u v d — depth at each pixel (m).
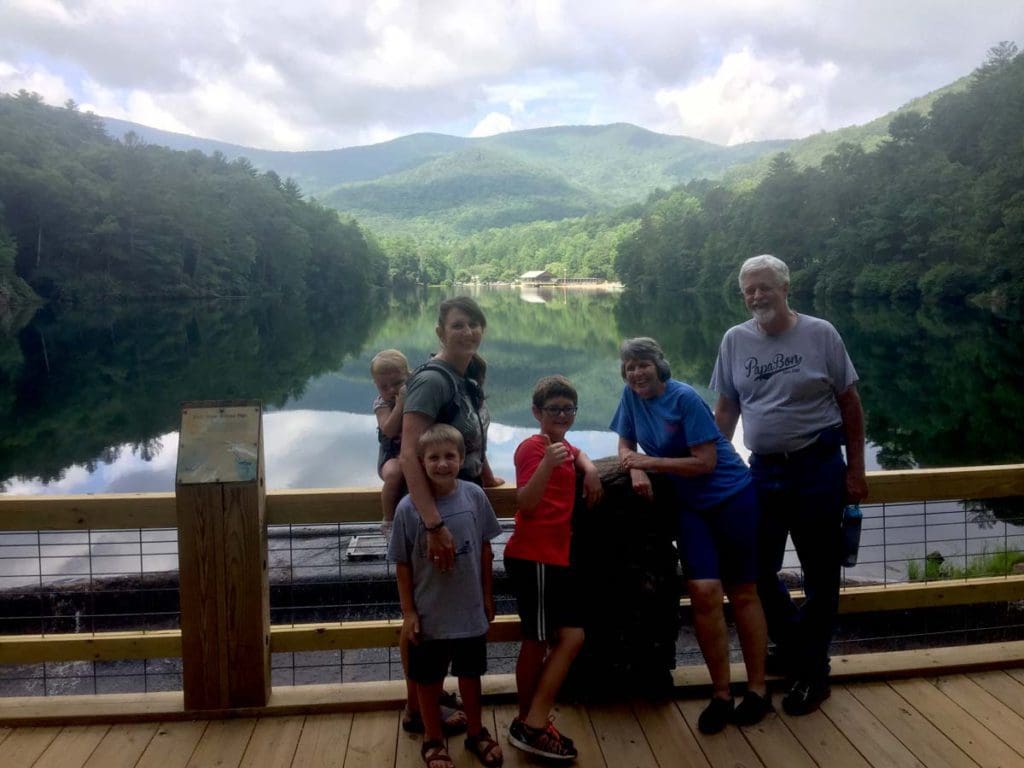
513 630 2.97
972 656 3.10
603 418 17.70
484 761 2.51
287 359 31.47
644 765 2.51
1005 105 54.03
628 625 2.82
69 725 2.70
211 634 2.71
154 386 24.27
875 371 23.50
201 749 2.57
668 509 2.88
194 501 2.65
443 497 2.51
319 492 2.85
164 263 68.38
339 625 2.96
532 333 43.03
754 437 2.93
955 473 3.14
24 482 13.09
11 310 53.09
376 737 2.66
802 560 2.95
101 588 5.64
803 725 2.72
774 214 67.50
